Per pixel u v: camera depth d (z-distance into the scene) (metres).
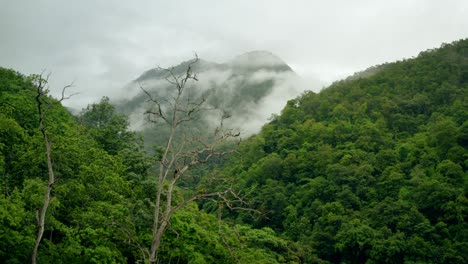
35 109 38.66
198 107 20.38
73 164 30.84
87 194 29.70
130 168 41.94
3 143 29.42
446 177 65.31
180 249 28.95
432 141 77.25
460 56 120.44
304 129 99.94
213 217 41.00
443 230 56.66
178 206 17.14
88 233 24.98
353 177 72.62
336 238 59.66
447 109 92.88
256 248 46.34
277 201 73.88
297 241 61.84
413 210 58.84
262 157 96.88
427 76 111.81
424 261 52.16
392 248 53.19
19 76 47.91
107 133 50.84
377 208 62.22
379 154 77.88
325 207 65.75
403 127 94.56
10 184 28.36
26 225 24.05
